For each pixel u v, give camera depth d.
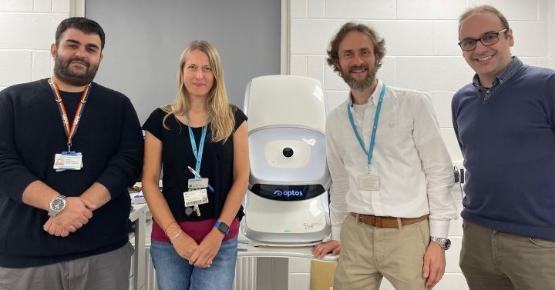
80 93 1.38
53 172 1.28
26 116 1.29
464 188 1.55
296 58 2.46
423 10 2.48
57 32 1.34
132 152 1.39
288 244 1.61
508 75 1.40
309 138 1.74
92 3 2.54
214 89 1.45
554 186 1.31
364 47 1.41
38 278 1.26
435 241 1.36
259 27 2.57
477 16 1.41
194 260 1.30
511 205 1.35
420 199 1.38
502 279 1.47
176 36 2.56
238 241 1.62
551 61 2.48
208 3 2.56
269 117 1.74
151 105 2.56
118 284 1.37
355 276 1.45
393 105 1.42
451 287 2.46
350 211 1.49
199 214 1.37
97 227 1.32
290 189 1.64
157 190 1.39
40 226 1.25
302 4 2.45
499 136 1.38
